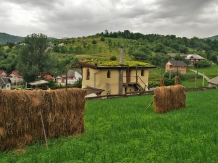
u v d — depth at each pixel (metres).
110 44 138.62
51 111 10.99
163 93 18.34
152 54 116.06
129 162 7.95
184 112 17.97
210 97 28.69
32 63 75.75
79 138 11.01
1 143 9.45
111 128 12.69
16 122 9.82
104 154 8.53
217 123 13.67
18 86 84.00
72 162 7.89
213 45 195.00
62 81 88.56
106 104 22.33
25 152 9.21
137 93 35.50
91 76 36.69
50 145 10.09
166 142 10.11
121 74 37.12
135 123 13.77
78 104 11.88
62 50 123.69
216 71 97.62
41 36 76.31
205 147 9.28
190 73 92.25
